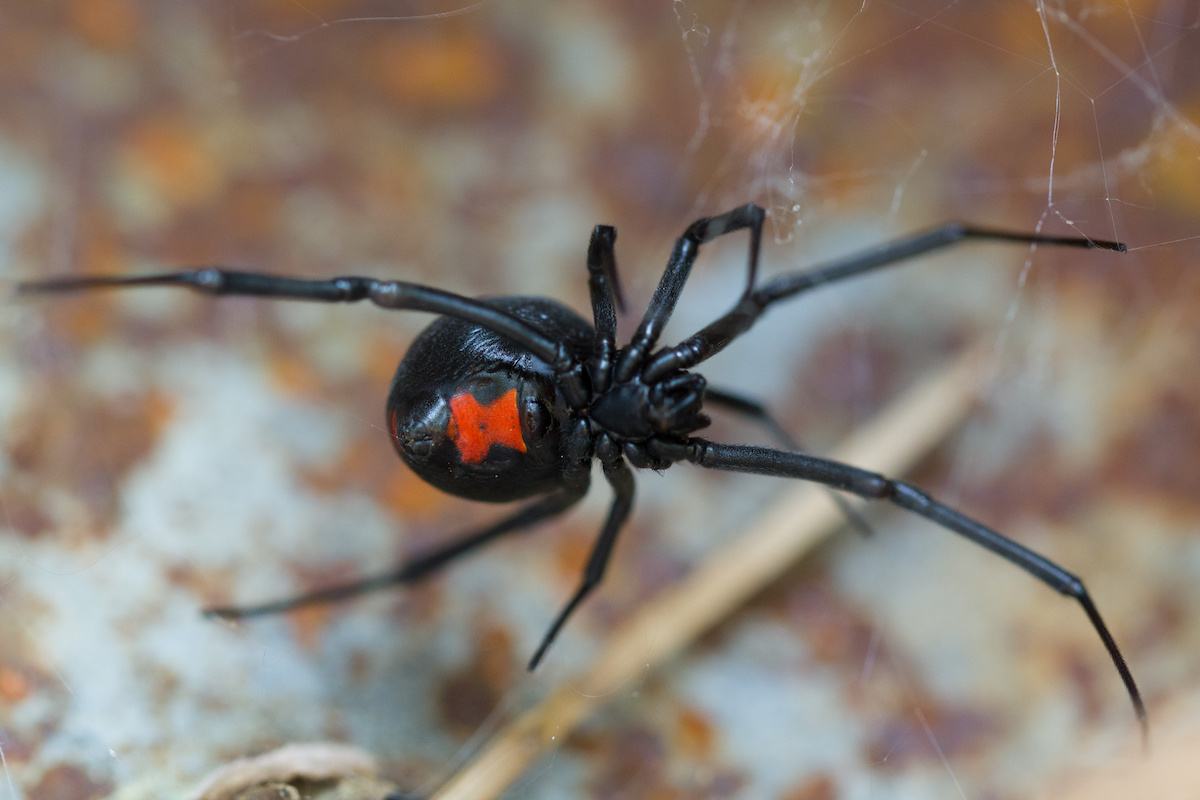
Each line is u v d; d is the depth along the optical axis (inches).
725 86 8.8
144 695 7.5
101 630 7.6
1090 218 8.6
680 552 8.1
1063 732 7.8
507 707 7.8
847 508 8.0
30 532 7.8
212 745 7.5
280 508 8.0
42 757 7.4
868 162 8.8
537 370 7.5
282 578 7.9
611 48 8.8
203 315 8.2
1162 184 8.5
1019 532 8.2
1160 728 7.7
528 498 7.7
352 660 7.8
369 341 8.3
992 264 8.6
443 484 7.5
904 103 8.8
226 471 8.0
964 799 7.7
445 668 7.8
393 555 8.0
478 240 8.6
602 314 7.6
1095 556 8.1
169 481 7.9
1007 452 8.3
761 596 8.0
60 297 8.2
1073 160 8.6
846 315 8.6
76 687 7.5
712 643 7.9
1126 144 8.6
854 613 8.0
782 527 8.0
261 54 8.7
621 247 8.6
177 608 7.7
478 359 7.5
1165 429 8.3
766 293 7.7
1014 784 7.7
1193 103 8.6
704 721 7.8
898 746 7.8
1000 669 7.9
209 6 8.7
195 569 7.8
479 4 8.8
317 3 8.8
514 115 8.8
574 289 8.5
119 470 7.9
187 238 8.4
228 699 7.6
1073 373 8.4
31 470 7.9
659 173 8.7
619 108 8.8
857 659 7.9
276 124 8.6
